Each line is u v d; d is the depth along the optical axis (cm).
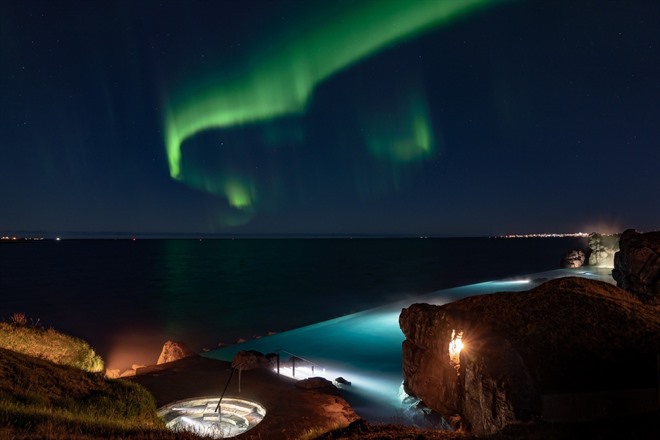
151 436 894
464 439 970
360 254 18312
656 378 1245
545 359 1339
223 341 4025
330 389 1758
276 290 7412
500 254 17100
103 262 13825
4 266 12269
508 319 1616
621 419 971
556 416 1155
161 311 5572
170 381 1831
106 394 1299
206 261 14325
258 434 1330
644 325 1545
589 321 1562
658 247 2844
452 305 1883
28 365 1296
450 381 1606
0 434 716
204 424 1446
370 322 4088
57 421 866
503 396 1225
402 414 1723
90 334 4322
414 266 11706
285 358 2861
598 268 6556
